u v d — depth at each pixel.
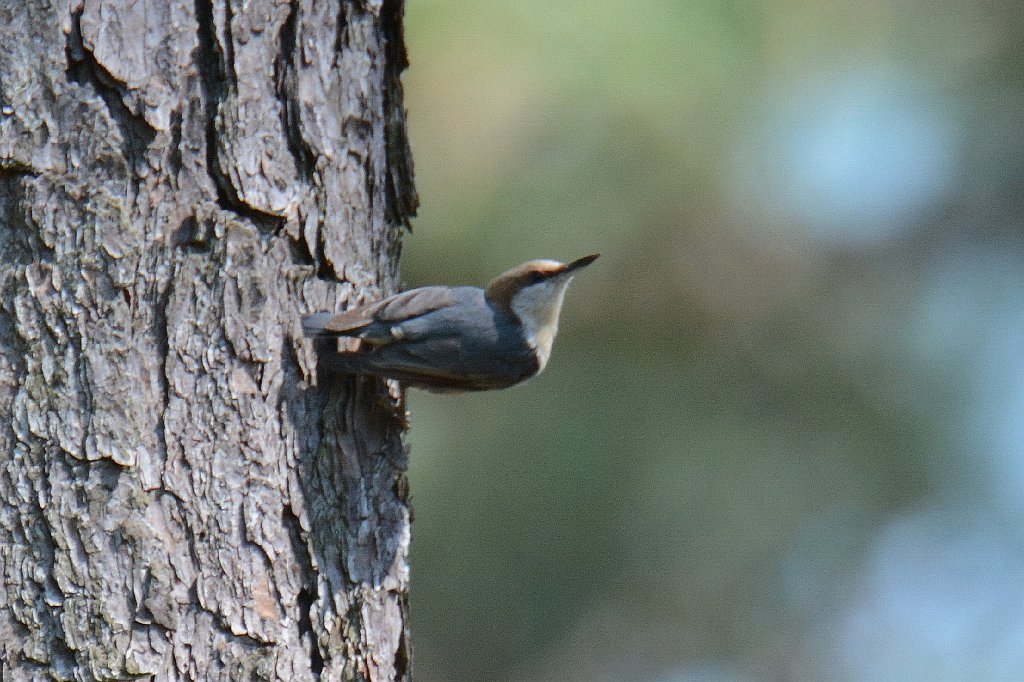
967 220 13.48
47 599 5.88
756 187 12.19
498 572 13.17
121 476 5.98
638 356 13.16
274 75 6.52
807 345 13.21
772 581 13.61
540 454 12.95
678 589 13.44
